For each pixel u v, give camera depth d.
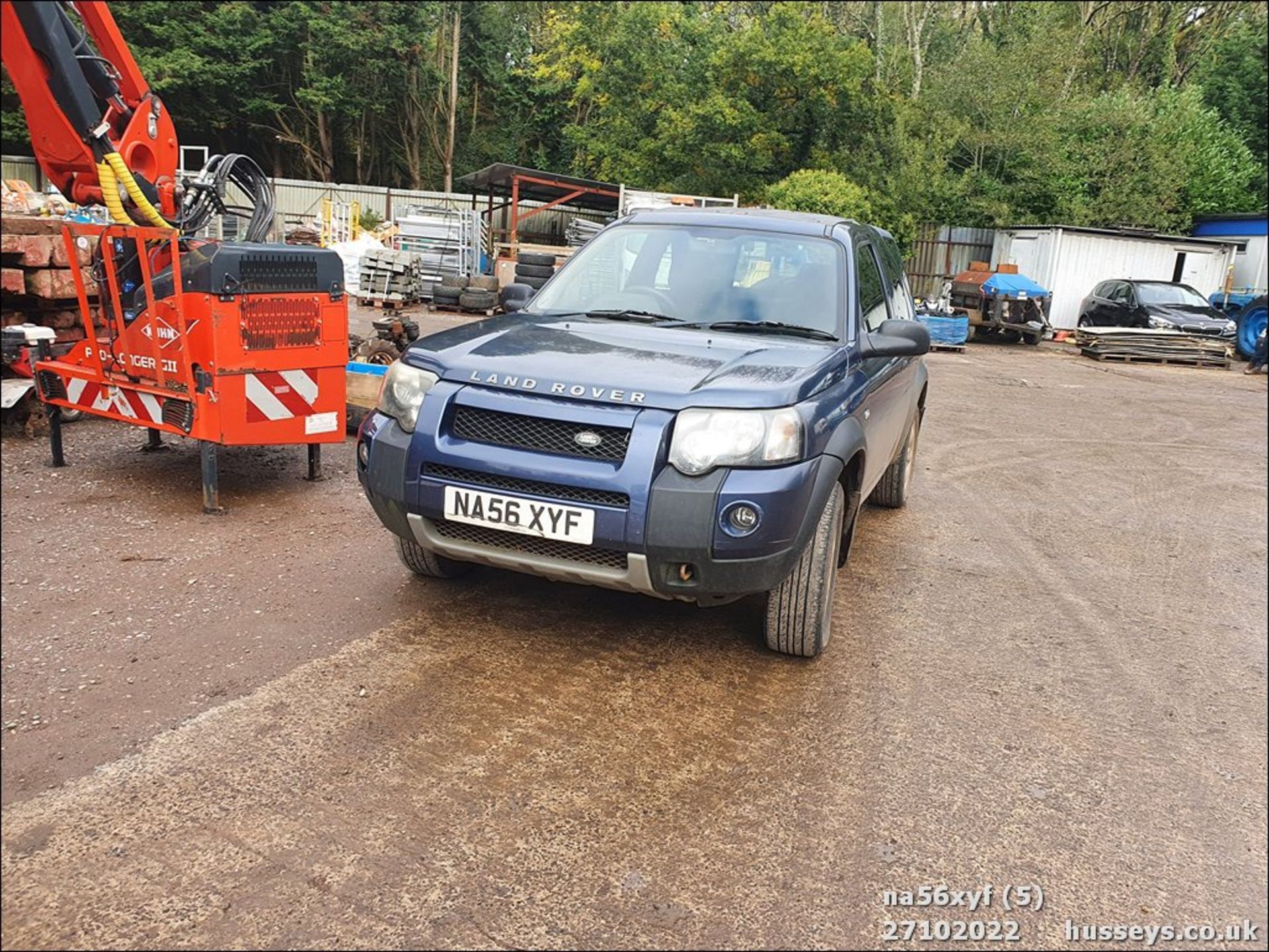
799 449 3.31
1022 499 7.32
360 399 7.11
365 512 5.50
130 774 2.74
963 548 5.86
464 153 39.78
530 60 40.97
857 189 24.02
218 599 4.07
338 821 2.59
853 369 4.00
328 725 3.09
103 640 3.60
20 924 2.13
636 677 3.62
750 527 3.20
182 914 2.20
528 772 2.90
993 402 12.78
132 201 5.20
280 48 34.16
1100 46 36.81
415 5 34.22
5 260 7.04
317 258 5.44
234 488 5.85
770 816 2.78
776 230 4.65
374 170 39.62
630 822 2.69
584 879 2.43
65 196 5.37
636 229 4.81
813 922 2.34
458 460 3.36
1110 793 3.07
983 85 27.23
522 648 3.80
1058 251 24.02
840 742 3.25
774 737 3.25
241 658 3.53
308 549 4.79
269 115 36.00
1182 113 29.47
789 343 4.00
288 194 29.44
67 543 4.64
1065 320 24.39
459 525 3.48
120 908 2.21
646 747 3.11
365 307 18.66
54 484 5.69
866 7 37.81
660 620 4.20
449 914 2.27
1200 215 28.42
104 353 5.65
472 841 2.55
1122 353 19.58
